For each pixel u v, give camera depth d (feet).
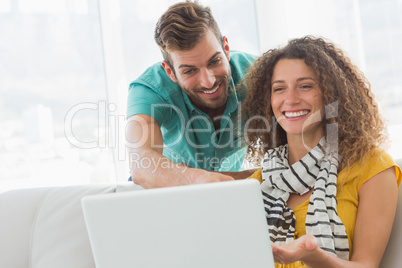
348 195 4.11
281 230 4.26
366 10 9.39
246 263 2.62
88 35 9.43
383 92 9.28
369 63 9.40
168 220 2.61
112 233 2.65
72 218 4.75
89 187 4.96
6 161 8.95
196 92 5.47
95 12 9.47
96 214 2.65
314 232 4.07
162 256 2.63
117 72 9.56
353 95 4.47
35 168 9.09
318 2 9.89
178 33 5.14
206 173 4.38
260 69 4.88
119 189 4.90
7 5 8.96
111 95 9.53
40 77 9.14
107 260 2.68
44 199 4.94
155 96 5.64
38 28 9.14
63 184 9.21
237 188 2.58
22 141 9.04
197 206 2.59
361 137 4.29
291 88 4.47
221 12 10.35
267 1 10.36
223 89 5.50
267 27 10.42
